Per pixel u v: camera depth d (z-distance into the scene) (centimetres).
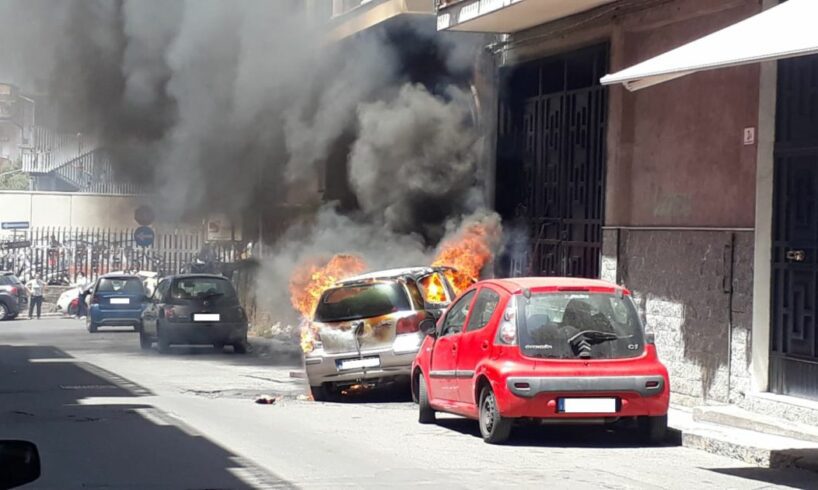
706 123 1427
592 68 1714
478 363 1114
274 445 1076
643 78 1105
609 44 1648
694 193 1450
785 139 1270
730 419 1205
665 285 1477
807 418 1177
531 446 1093
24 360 2216
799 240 1243
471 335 1145
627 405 1069
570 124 1784
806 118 1235
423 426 1245
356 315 1491
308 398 1550
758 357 1288
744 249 1321
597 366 1064
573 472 941
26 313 4434
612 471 952
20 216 4950
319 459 990
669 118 1513
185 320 2384
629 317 1092
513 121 1981
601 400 1064
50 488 848
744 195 1339
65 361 2192
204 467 945
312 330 1516
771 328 1284
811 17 931
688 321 1421
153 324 2462
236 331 2412
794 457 991
